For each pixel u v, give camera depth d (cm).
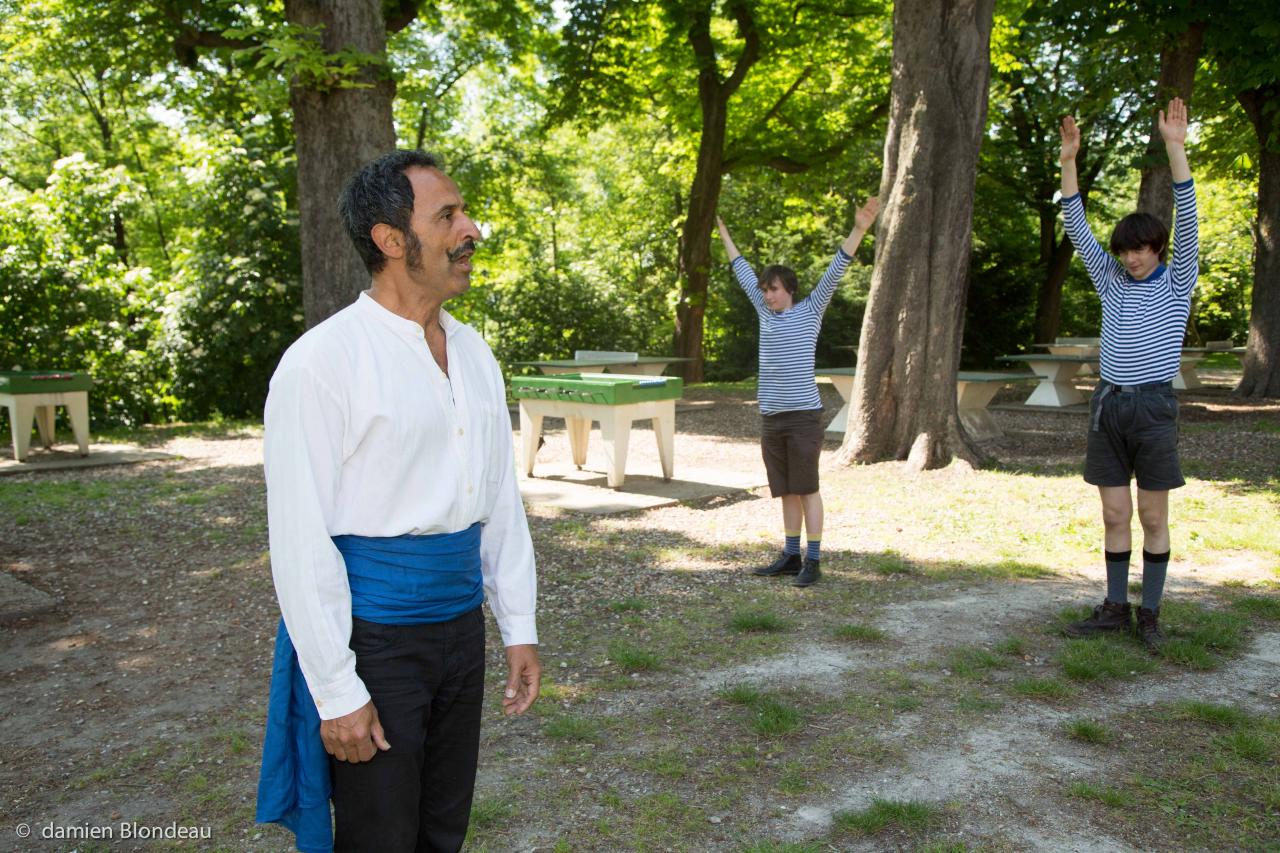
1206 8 1038
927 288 852
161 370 1506
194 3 1034
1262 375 1465
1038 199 2488
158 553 622
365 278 729
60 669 420
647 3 1669
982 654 408
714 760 319
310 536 161
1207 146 1727
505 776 311
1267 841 264
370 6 703
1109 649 410
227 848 272
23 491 836
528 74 2180
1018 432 1111
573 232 3269
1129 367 407
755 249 3042
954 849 263
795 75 1962
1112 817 279
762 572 548
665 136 2702
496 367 201
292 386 164
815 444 523
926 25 830
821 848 265
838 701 365
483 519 191
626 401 790
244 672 411
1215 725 338
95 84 2158
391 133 729
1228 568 534
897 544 608
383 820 172
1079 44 1166
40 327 1355
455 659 183
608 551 608
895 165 855
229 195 1513
